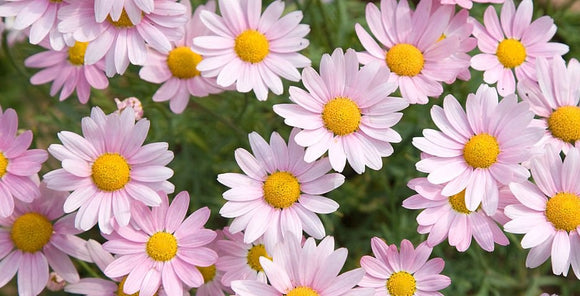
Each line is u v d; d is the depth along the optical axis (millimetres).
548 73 624
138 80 702
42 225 625
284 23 629
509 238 681
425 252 613
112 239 613
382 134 605
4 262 625
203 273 632
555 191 605
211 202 711
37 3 621
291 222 606
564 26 738
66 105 708
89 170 611
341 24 708
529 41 645
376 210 724
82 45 655
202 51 627
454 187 605
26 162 616
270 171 610
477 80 684
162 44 620
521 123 604
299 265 592
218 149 701
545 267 689
